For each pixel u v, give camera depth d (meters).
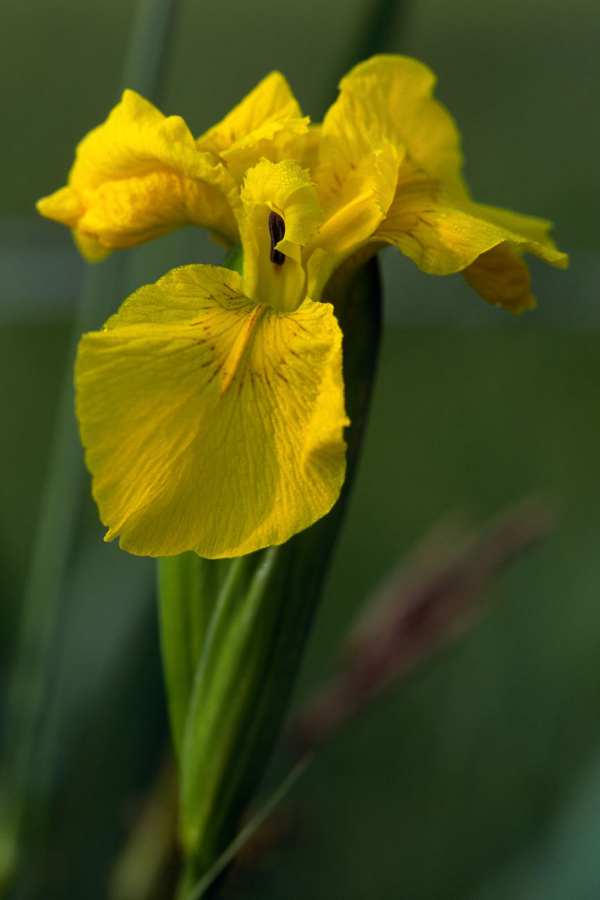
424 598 0.45
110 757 0.46
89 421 0.36
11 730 0.44
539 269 0.57
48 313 0.57
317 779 0.60
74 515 0.44
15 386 0.93
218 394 0.36
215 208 0.39
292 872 0.54
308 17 1.55
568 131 1.24
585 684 0.64
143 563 0.47
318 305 0.37
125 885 0.44
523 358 0.99
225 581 0.39
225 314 0.37
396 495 0.84
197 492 0.36
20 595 0.57
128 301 0.37
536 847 0.46
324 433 0.36
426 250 0.38
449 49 1.43
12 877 0.44
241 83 1.30
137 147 0.39
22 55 1.41
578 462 0.85
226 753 0.39
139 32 0.44
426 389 0.97
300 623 0.39
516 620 0.68
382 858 0.56
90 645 0.46
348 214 0.38
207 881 0.39
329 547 0.39
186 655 0.39
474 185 1.12
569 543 0.74
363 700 0.46
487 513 0.80
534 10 1.45
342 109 0.39
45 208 0.40
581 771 0.48
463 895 0.50
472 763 0.62
